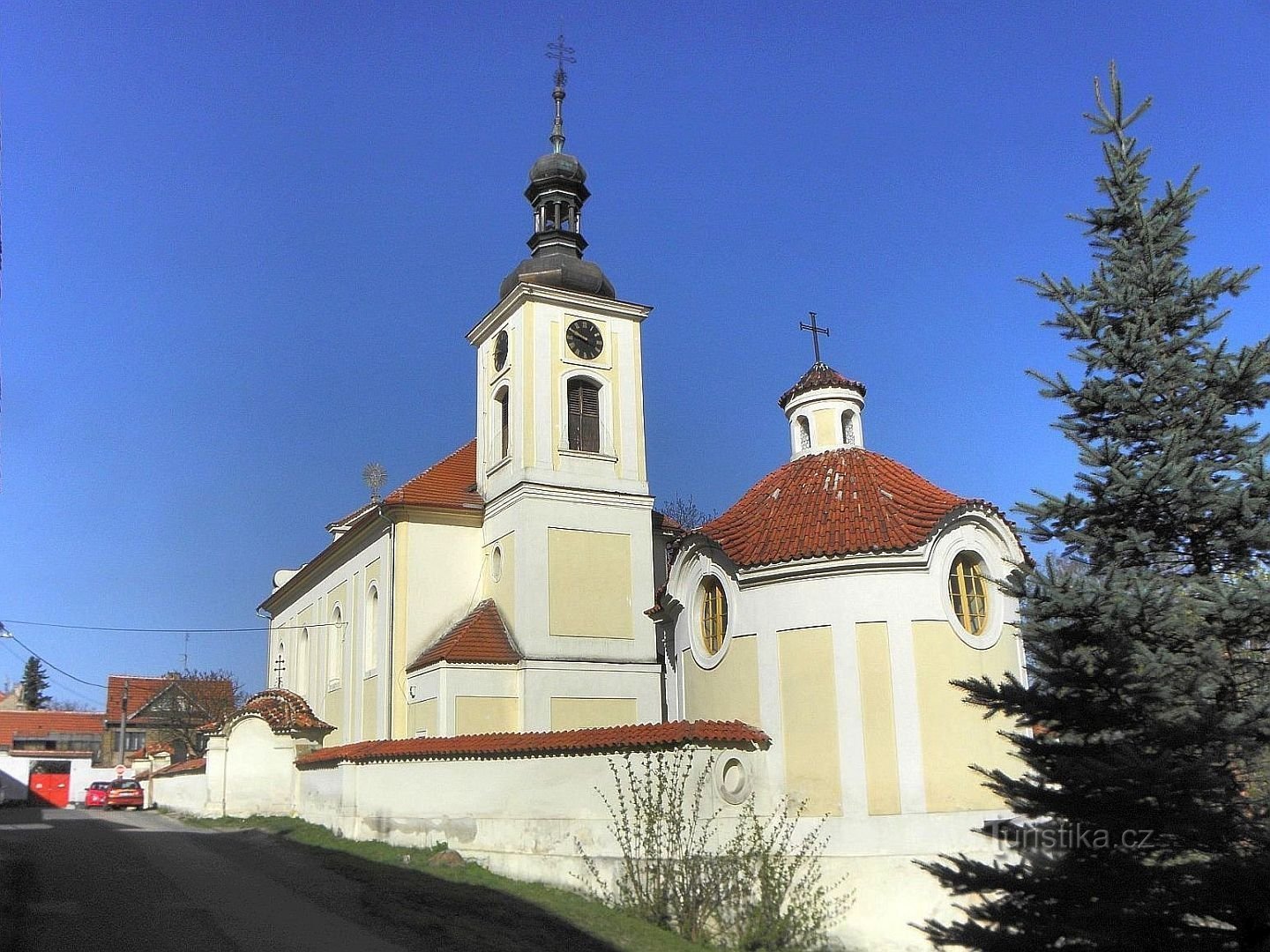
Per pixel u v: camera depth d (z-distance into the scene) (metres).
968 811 21.50
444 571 36.66
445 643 33.75
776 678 22.83
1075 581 15.96
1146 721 15.41
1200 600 15.53
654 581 38.41
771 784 22.41
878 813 21.36
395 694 34.88
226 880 19.23
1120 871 14.80
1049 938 14.96
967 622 22.92
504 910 18.05
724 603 24.62
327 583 45.12
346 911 16.56
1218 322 17.66
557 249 39.28
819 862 21.30
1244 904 13.95
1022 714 16.45
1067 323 18.22
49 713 90.50
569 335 37.28
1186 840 14.68
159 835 27.48
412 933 15.40
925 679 22.03
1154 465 16.38
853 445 26.56
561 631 34.09
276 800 32.97
